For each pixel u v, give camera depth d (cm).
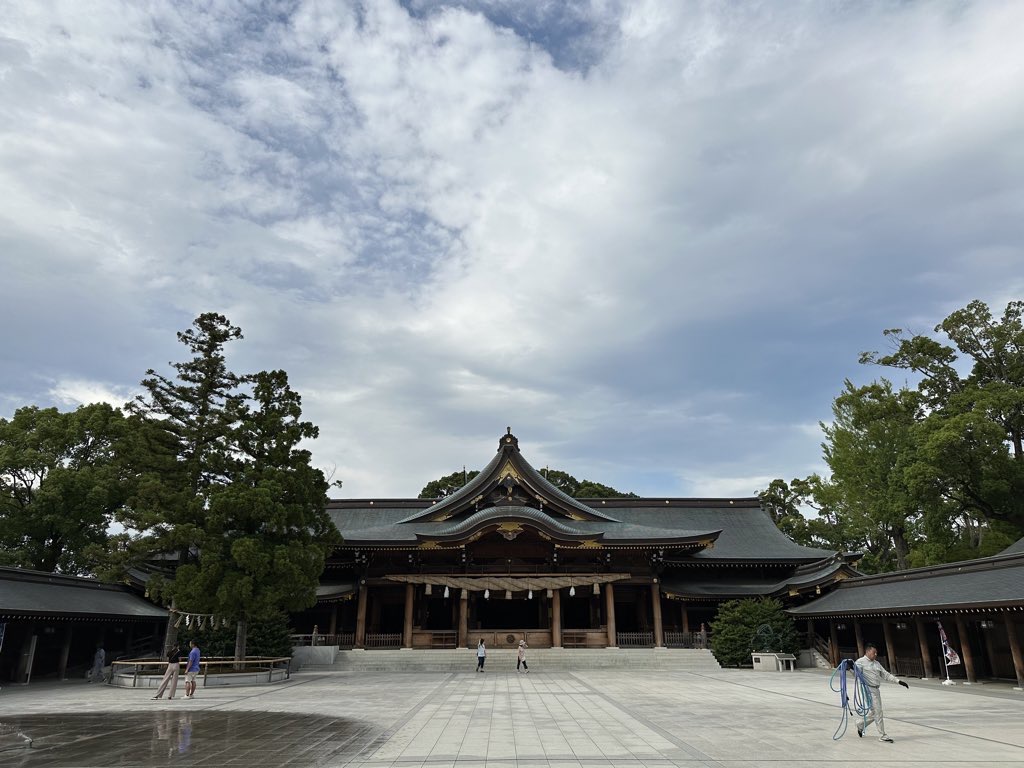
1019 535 4731
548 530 4350
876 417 5131
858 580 3697
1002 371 4747
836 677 3092
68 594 3469
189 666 2473
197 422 3312
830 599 3784
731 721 1742
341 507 5656
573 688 2683
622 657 3888
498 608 4991
